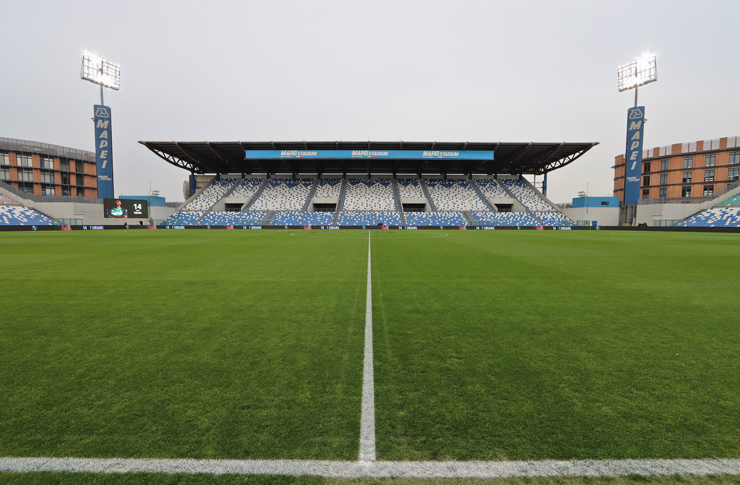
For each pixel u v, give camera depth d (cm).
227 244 1953
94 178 6156
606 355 364
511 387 292
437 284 766
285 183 6134
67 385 297
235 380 305
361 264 1099
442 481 192
